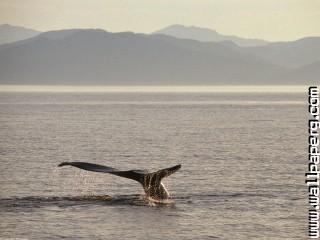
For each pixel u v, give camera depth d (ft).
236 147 412.98
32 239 175.73
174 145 424.05
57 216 198.18
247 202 220.02
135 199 221.25
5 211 203.92
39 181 265.34
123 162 338.75
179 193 235.40
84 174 290.15
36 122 646.33
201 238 178.91
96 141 449.48
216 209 209.46
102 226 188.03
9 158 343.46
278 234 183.01
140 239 177.88
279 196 231.09
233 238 179.11
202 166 314.14
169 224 190.80
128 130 554.05
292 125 631.15
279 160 340.59
